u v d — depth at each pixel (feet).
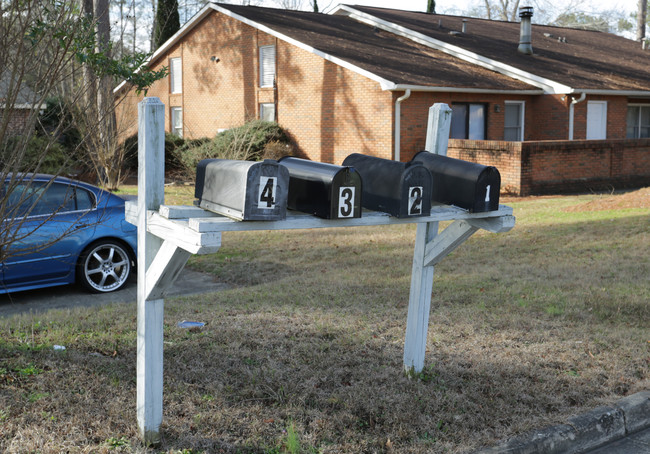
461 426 13.46
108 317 20.21
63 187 24.93
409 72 64.85
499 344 18.24
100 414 13.01
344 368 16.10
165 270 11.09
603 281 25.68
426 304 15.48
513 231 38.17
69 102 16.67
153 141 11.44
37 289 27.25
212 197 11.18
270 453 12.12
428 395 14.65
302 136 71.56
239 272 29.68
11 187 14.69
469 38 83.71
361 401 14.16
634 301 22.48
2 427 12.27
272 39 73.51
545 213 44.47
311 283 26.25
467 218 13.69
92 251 25.96
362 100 64.44
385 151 62.90
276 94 73.87
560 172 58.65
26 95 15.16
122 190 58.34
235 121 79.71
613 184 62.49
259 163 10.26
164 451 11.90
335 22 84.12
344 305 22.41
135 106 55.47
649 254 30.37
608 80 74.79
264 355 16.76
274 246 35.81
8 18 13.76
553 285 25.23
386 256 32.30
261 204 10.38
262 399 14.21
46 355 15.96
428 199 12.89
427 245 15.12
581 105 70.90
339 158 67.67
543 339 18.78
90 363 15.64
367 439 12.70
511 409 14.19
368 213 12.63
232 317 20.31
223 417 13.23
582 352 17.67
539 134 72.49
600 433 13.85
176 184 65.46
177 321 19.81
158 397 12.03
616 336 18.88
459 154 60.75
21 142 14.75
